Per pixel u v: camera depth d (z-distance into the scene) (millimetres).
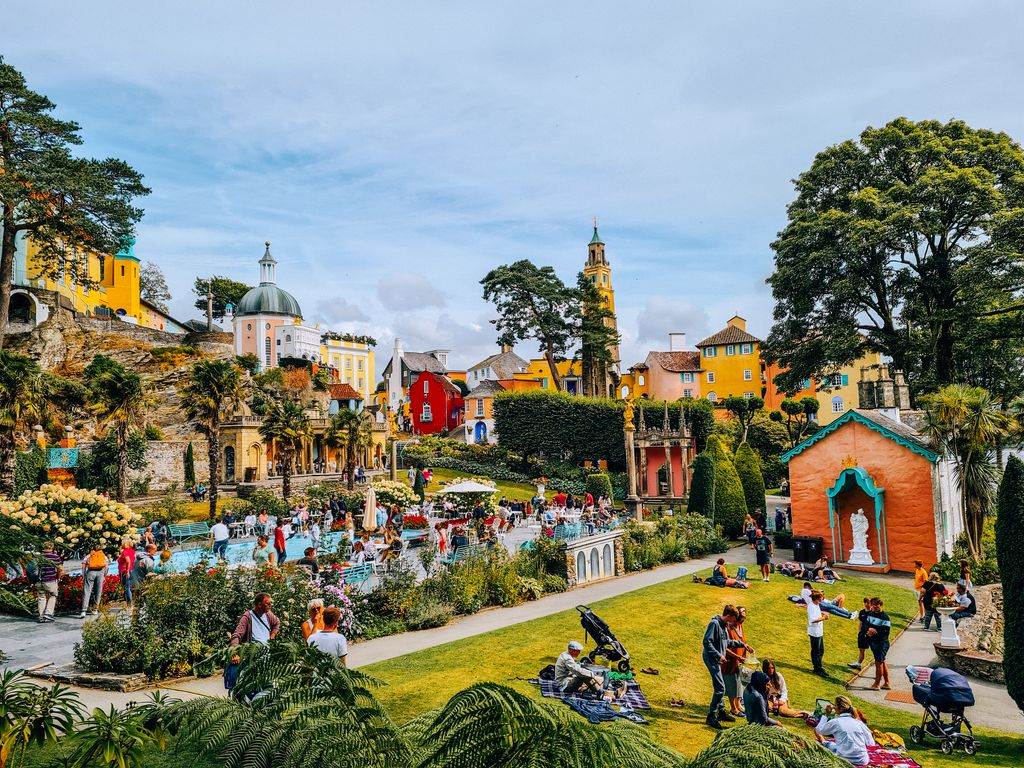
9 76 44281
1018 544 15312
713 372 97562
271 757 4863
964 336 44062
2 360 34312
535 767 4309
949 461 36312
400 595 20047
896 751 12695
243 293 128625
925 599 24062
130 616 16422
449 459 73188
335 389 86750
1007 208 43688
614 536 28703
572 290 84562
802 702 15992
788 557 35812
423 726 5844
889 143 48188
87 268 68812
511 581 23094
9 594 10164
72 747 8383
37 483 40875
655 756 5145
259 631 11633
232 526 36906
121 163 48688
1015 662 15211
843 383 85125
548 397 70688
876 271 47188
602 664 16094
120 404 37562
